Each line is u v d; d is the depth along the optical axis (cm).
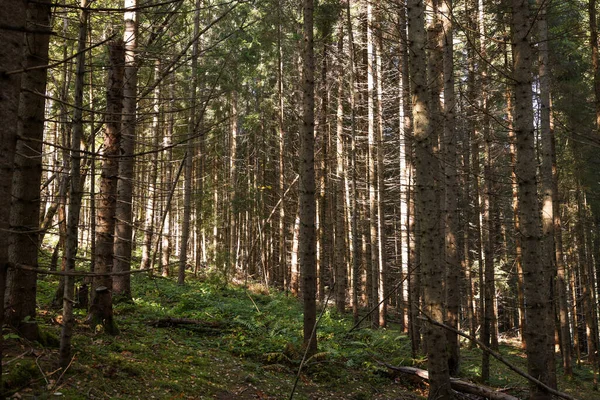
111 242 748
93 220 707
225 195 2716
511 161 1438
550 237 1094
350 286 2542
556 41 1233
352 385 847
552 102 1339
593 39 925
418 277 1142
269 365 827
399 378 948
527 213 541
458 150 1574
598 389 1535
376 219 1894
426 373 924
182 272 1583
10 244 530
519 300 1939
